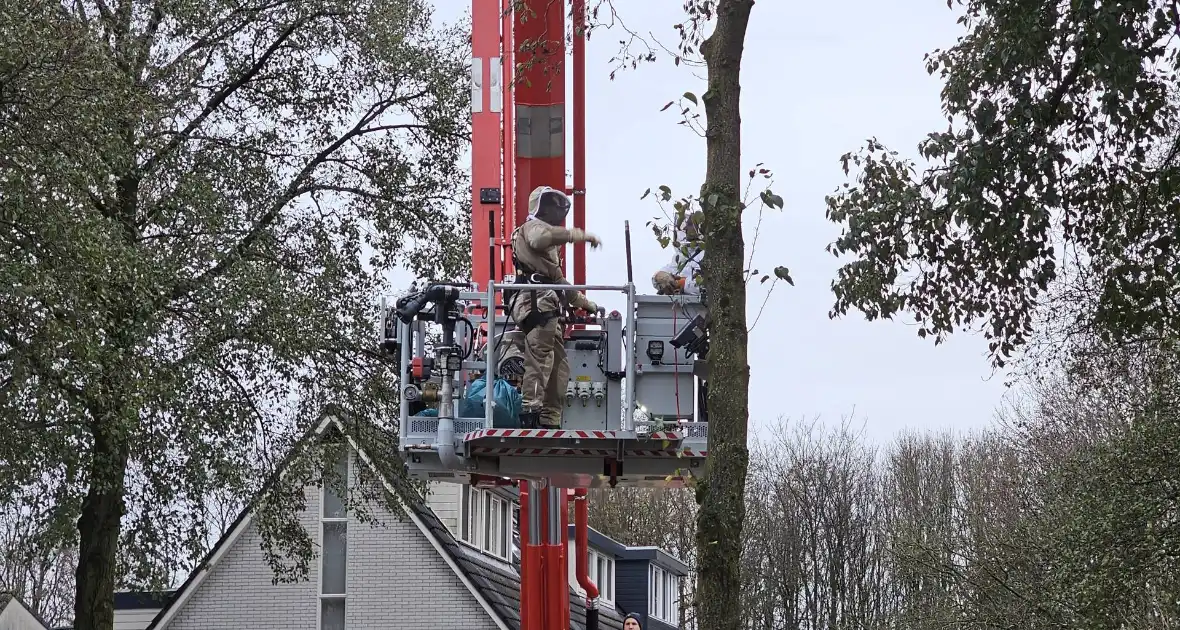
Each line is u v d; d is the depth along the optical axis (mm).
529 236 10938
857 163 12195
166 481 18547
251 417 18922
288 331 18234
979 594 22672
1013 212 11492
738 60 9109
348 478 27047
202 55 19625
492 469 11250
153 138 18297
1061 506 19766
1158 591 16625
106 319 15469
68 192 14641
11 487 16969
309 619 28375
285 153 20062
